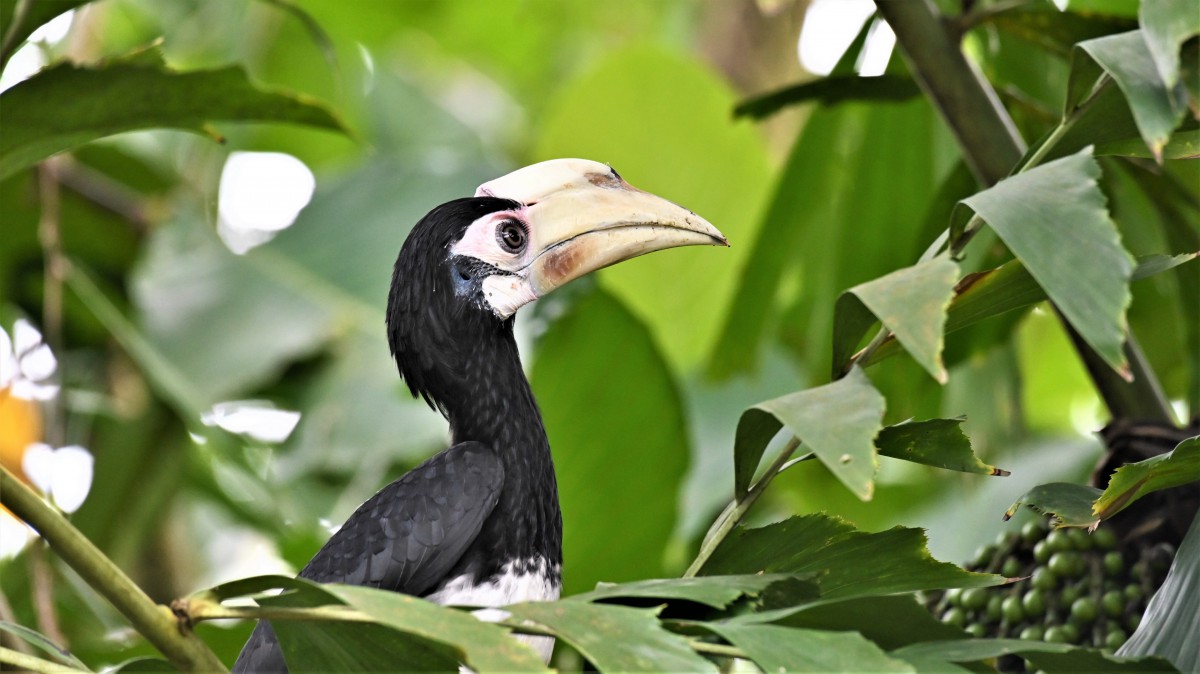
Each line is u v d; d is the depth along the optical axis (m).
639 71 10.34
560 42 16.95
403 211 9.73
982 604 5.42
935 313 3.64
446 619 3.34
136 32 13.71
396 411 8.97
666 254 10.26
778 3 9.92
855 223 7.73
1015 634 5.27
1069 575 5.17
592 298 8.15
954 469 4.25
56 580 8.45
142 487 9.63
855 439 3.62
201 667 3.71
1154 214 7.27
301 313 9.20
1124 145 4.48
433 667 3.79
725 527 4.65
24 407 9.66
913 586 4.59
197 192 10.95
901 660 3.46
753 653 3.46
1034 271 3.66
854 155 7.63
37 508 3.58
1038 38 6.36
